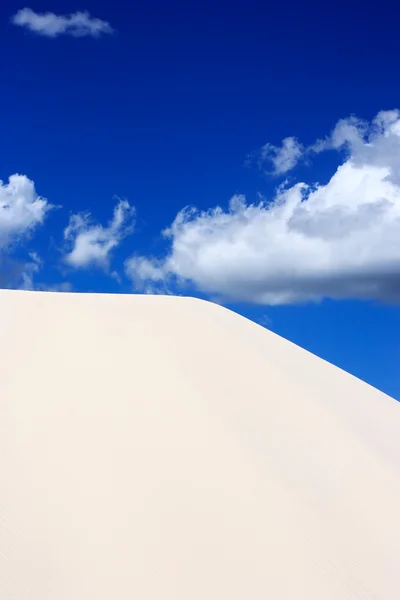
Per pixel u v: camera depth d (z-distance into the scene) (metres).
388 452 14.80
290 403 14.78
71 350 13.33
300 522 10.17
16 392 11.16
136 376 12.97
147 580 8.01
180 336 16.22
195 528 9.11
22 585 7.44
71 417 10.83
